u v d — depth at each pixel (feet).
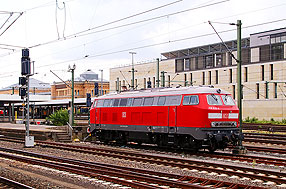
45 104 226.38
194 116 66.85
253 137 103.65
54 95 333.42
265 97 200.03
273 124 161.48
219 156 63.77
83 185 41.98
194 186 38.58
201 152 71.00
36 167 55.11
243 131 129.18
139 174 46.32
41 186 41.09
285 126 146.72
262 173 47.39
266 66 199.72
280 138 96.68
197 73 237.45
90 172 48.06
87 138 104.94
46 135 102.63
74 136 103.45
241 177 45.70
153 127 75.72
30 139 84.74
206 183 41.45
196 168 51.42
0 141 102.53
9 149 76.38
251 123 173.78
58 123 137.18
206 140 65.10
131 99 82.64
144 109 78.28
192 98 67.97
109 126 88.63
